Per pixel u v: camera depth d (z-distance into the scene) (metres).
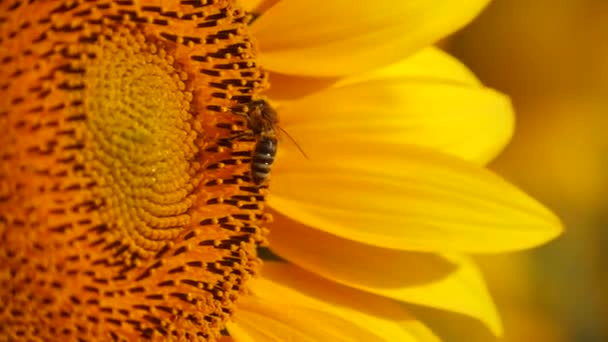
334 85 0.32
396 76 0.32
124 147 0.28
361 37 0.31
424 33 0.31
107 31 0.28
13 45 0.27
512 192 0.31
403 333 0.32
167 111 0.29
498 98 0.33
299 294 0.32
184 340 0.30
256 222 0.31
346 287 0.32
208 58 0.30
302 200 0.31
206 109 0.30
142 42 0.29
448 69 0.34
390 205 0.31
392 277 0.32
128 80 0.29
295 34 0.31
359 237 0.31
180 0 0.29
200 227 0.30
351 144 0.32
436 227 0.31
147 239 0.29
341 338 0.31
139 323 0.29
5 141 0.27
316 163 0.31
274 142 0.30
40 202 0.27
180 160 0.30
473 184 0.31
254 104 0.30
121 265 0.29
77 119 0.28
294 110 0.32
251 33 0.31
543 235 0.31
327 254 0.32
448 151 0.32
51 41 0.27
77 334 0.28
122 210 0.28
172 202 0.29
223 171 0.30
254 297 0.31
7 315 0.27
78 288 0.28
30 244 0.27
